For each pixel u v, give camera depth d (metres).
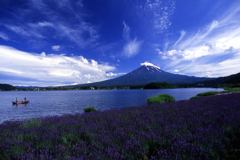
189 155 2.82
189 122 5.21
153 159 2.84
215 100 12.83
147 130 4.70
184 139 3.50
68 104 39.88
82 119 7.15
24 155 3.06
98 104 37.19
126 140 3.81
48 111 27.03
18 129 5.64
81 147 3.48
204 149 2.95
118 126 5.30
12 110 30.05
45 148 3.58
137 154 3.07
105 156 2.93
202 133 3.90
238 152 2.83
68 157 2.86
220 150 2.93
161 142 3.60
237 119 5.00
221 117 5.61
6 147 3.55
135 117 6.98
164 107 10.46
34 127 5.72
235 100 11.19
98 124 5.76
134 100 46.62
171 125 4.86
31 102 49.50
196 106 9.84
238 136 3.66
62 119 7.56
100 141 3.85
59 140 4.07
